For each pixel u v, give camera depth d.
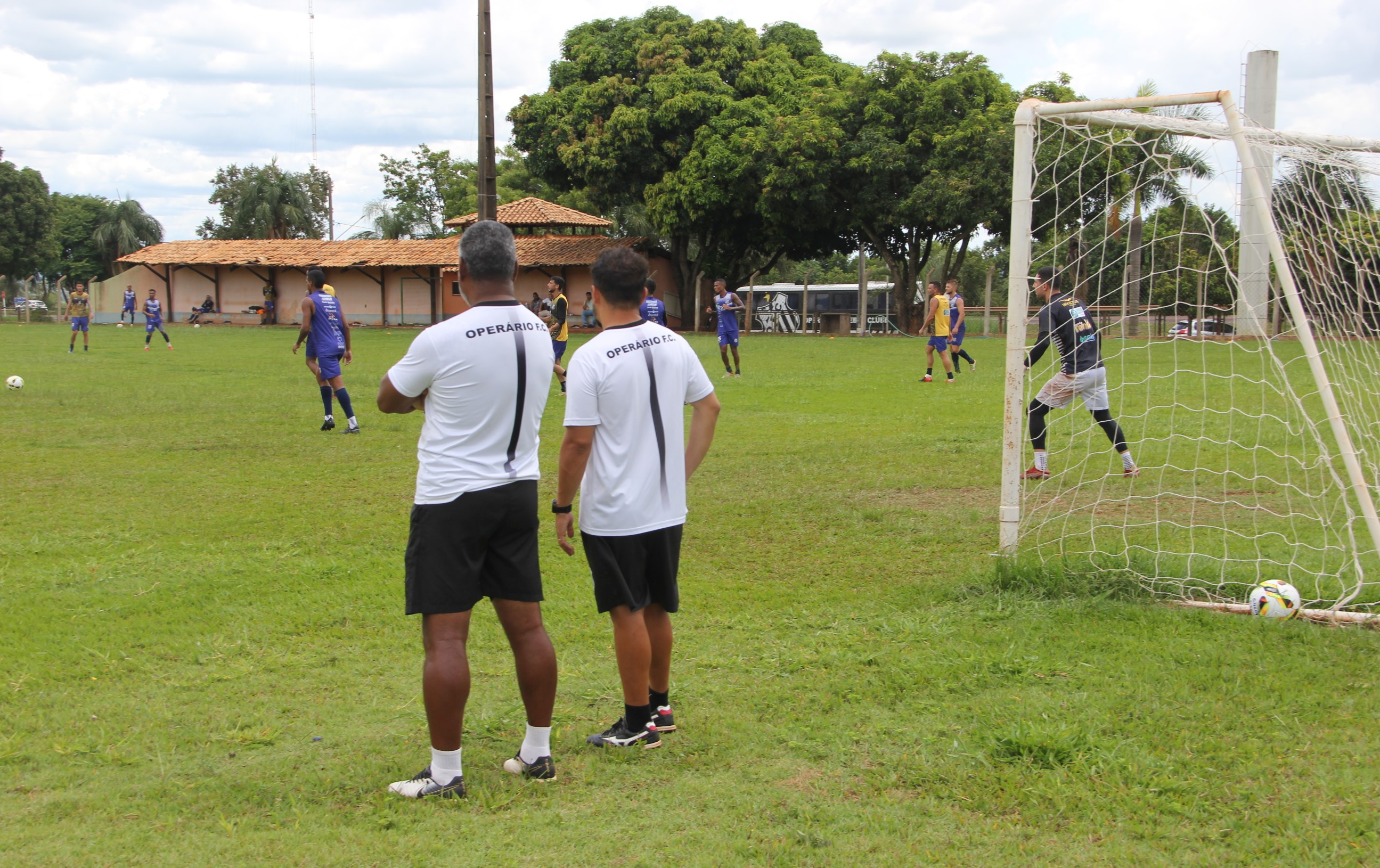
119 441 10.36
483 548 3.21
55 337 32.97
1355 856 2.73
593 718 3.87
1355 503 7.06
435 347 3.05
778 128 34.66
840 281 67.94
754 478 8.52
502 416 3.14
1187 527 6.58
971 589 5.36
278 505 7.45
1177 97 5.04
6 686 4.11
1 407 13.14
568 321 42.09
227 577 5.62
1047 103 5.35
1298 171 5.69
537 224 43.03
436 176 62.25
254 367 20.17
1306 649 4.32
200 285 47.47
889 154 32.91
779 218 36.12
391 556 6.09
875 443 10.27
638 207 43.31
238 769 3.41
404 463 9.16
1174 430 10.52
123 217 57.56
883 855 2.79
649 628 3.61
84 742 3.61
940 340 16.67
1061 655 4.34
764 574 5.78
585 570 5.85
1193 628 4.64
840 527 6.83
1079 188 6.31
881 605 5.13
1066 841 2.86
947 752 3.43
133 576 5.62
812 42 42.31
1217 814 2.97
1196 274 6.84
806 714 3.82
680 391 3.57
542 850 2.85
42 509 7.27
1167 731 3.52
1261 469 8.41
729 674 4.27
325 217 65.44
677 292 44.62
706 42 38.03
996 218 32.88
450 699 3.13
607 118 37.78
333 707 3.96
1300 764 3.25
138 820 3.04
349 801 3.18
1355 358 6.25
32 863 2.77
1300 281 5.89
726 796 3.19
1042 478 8.34
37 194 52.94
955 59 33.78
